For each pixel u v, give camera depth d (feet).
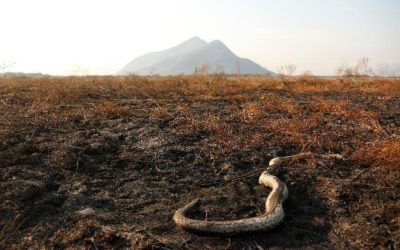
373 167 8.20
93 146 9.46
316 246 5.99
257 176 8.24
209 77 25.00
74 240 6.06
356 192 7.25
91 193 7.55
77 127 11.25
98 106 13.65
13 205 7.00
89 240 6.00
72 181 7.99
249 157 9.04
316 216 6.75
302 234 6.28
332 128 10.93
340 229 6.36
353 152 9.04
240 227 6.16
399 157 8.14
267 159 9.02
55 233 6.27
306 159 8.73
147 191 7.63
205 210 6.97
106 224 6.46
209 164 8.77
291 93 17.95
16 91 16.96
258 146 9.59
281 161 8.52
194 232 6.27
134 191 7.63
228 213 6.90
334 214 6.76
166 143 9.81
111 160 8.97
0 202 7.06
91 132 10.71
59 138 10.16
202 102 15.10
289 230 6.39
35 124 11.28
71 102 14.71
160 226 6.46
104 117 12.29
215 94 17.01
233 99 15.69
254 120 11.82
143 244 5.88
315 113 12.51
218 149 9.43
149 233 6.18
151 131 10.70
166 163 8.77
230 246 5.98
